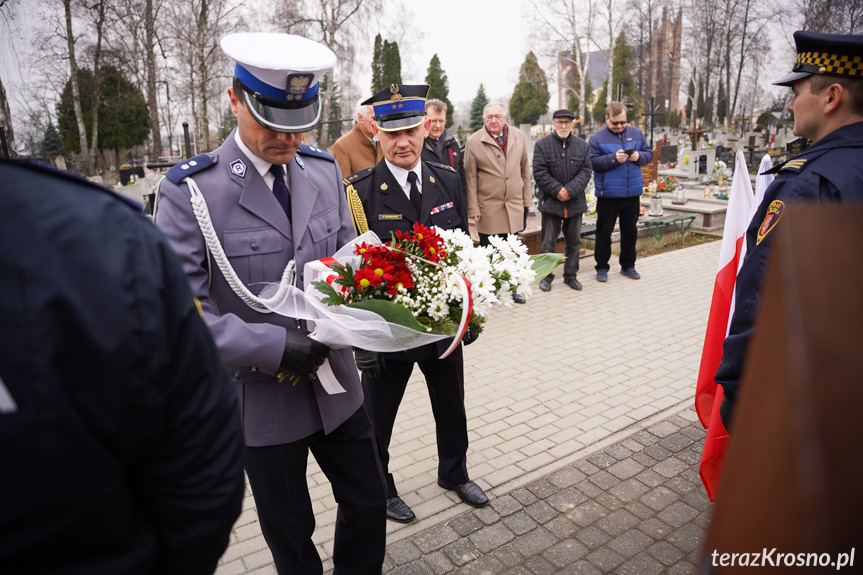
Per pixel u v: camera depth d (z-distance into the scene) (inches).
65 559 34.2
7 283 31.4
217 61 1224.8
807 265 13.9
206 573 41.3
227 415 40.3
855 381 13.2
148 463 37.8
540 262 101.7
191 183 78.5
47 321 31.8
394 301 85.4
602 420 157.5
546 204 266.8
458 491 126.2
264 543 115.7
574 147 262.4
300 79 75.0
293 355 77.2
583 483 130.5
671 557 107.4
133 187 555.8
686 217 381.7
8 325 31.2
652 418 157.6
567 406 166.4
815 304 13.6
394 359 113.8
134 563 36.6
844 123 76.2
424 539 114.9
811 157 74.0
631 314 241.6
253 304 82.5
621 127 274.5
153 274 36.0
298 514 87.8
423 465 140.6
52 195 34.0
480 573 105.7
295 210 85.4
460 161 240.5
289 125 76.2
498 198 247.4
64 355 32.3
